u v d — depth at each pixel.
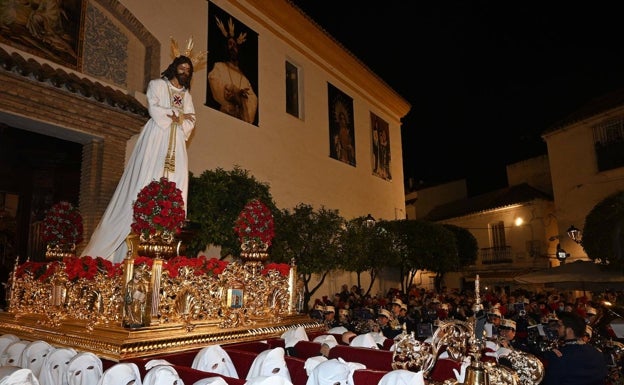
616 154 23.58
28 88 9.52
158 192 6.23
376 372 4.38
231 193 11.46
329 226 15.45
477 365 3.16
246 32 17.20
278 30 19.16
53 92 9.90
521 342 10.59
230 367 5.46
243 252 7.84
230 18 16.47
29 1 10.40
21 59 9.69
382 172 26.80
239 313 7.01
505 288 30.94
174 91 8.04
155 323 5.81
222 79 15.73
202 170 14.43
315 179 20.33
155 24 13.32
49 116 9.99
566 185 26.06
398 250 22.38
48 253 8.98
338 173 22.27
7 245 13.14
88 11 11.70
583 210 25.08
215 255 14.18
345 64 23.70
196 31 14.84
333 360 4.51
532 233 29.83
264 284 7.72
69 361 5.22
